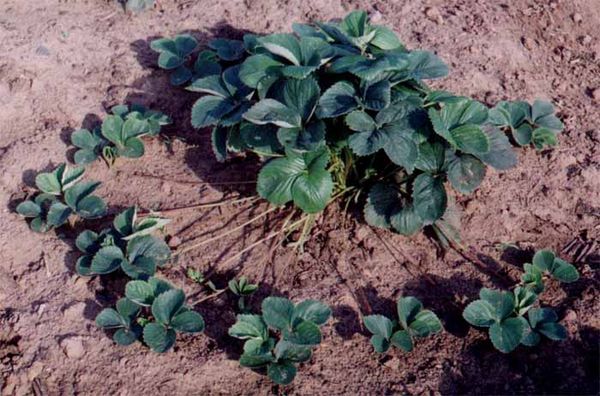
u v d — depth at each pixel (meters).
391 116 1.50
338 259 1.56
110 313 1.44
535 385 1.43
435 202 1.50
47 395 1.40
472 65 1.76
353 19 1.61
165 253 1.51
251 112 1.48
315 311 1.45
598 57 1.84
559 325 1.45
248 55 1.71
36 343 1.44
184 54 1.71
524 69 1.78
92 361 1.43
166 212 1.59
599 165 1.65
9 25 1.75
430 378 1.44
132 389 1.41
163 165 1.65
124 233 1.53
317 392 1.42
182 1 1.83
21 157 1.62
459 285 1.53
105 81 1.72
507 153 1.52
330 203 1.61
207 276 1.53
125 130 1.62
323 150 1.50
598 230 1.60
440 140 1.51
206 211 1.60
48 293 1.49
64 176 1.58
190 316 1.44
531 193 1.62
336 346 1.46
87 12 1.80
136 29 1.79
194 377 1.42
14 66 1.70
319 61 1.52
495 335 1.44
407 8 1.83
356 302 1.51
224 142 1.57
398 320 1.49
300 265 1.55
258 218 1.60
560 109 1.74
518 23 1.85
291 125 1.48
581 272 1.54
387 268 1.55
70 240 1.55
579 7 1.91
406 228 1.54
